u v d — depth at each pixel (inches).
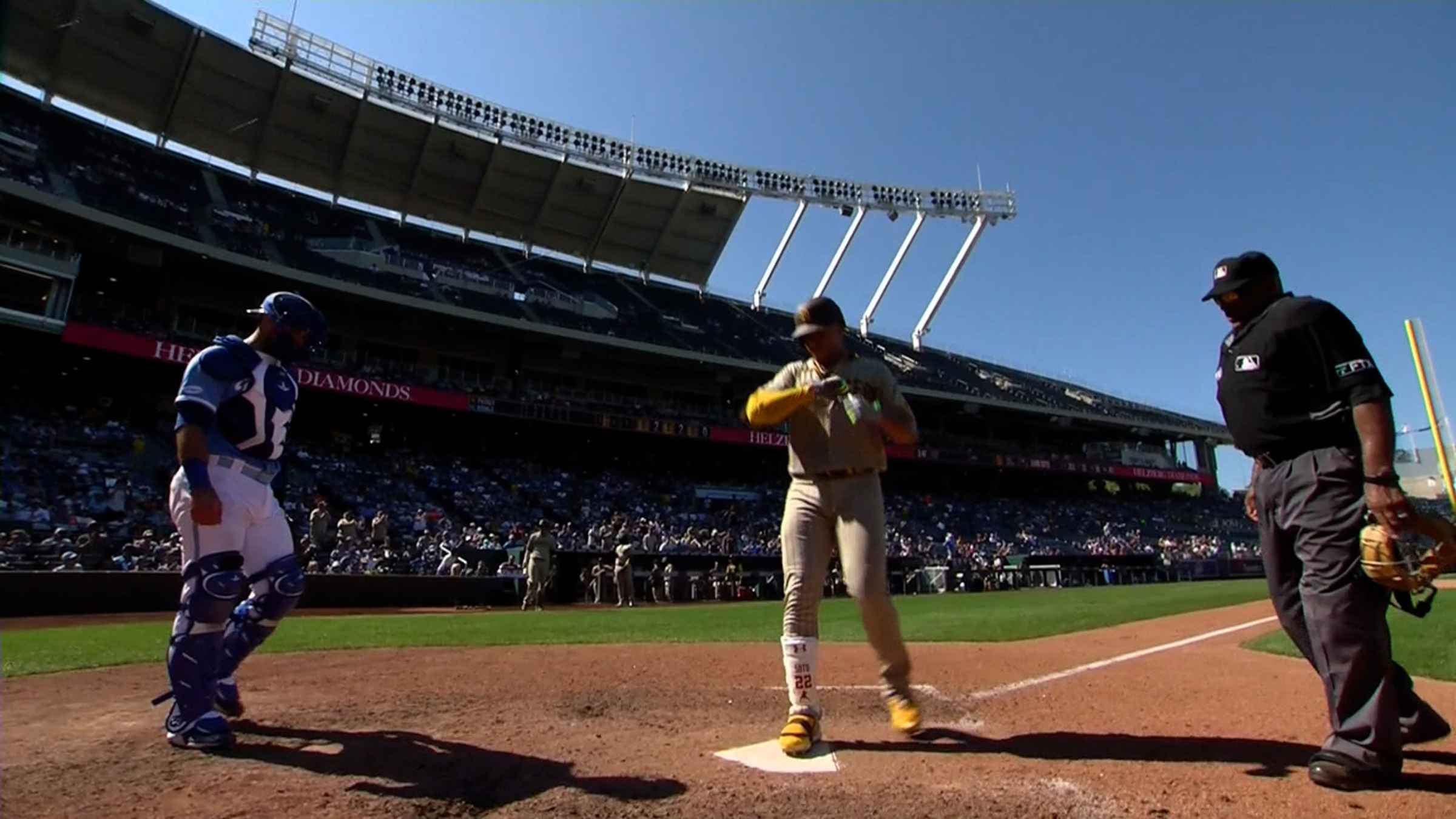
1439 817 87.2
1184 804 91.8
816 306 136.7
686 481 1537.9
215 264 1121.4
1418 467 1641.2
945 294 2112.5
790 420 138.3
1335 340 103.4
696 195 1745.8
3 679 199.5
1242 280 113.9
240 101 1290.6
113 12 1139.9
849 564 130.6
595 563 976.9
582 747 122.4
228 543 125.5
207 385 124.7
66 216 981.2
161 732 133.5
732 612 673.6
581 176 1633.9
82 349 986.1
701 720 149.1
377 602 761.0
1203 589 970.7
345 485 1102.4
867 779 102.2
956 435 2003.0
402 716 148.5
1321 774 98.8
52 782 101.1
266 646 290.8
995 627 403.5
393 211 1521.9
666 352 1519.4
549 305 1518.2
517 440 1454.2
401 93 1391.5
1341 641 100.4
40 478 852.0
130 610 612.1
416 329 1391.5
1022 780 101.7
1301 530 105.5
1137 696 178.1
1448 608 439.5
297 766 110.5
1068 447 2188.7
